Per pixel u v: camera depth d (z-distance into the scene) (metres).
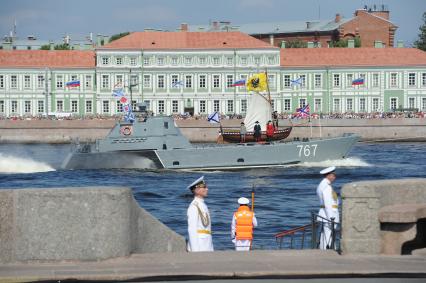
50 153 184.38
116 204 31.08
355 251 32.41
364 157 168.38
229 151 133.12
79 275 29.31
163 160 131.62
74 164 134.25
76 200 30.94
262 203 90.81
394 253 32.50
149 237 33.66
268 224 72.25
